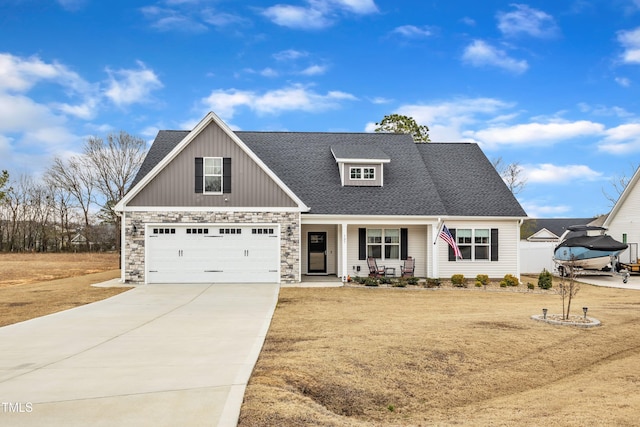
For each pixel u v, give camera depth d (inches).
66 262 1711.4
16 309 583.2
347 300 670.5
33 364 328.8
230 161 845.2
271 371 312.2
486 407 297.1
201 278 840.9
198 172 840.9
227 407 244.8
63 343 397.1
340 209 901.2
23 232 2556.6
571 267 573.6
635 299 740.0
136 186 829.8
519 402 304.7
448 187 1011.3
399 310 588.7
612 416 272.4
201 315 540.1
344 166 961.5
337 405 285.6
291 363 333.1
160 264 837.8
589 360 398.9
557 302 685.3
